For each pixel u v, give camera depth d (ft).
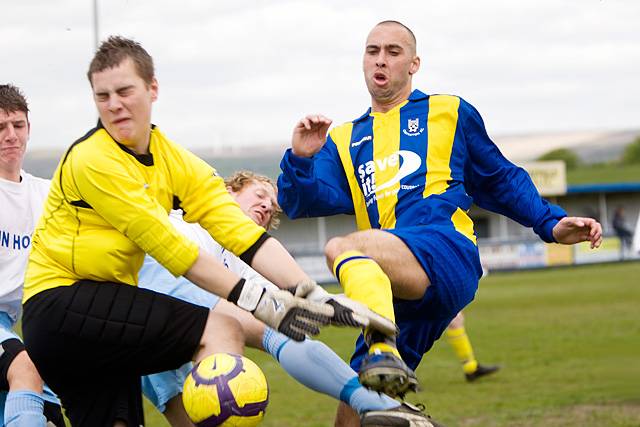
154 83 22.25
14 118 30.78
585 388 56.13
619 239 207.72
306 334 20.66
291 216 28.22
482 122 28.60
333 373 23.58
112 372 22.38
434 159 27.78
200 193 22.81
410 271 25.22
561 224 27.89
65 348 21.88
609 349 73.10
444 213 27.14
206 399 21.50
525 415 48.11
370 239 25.12
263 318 20.93
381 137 28.50
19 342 28.66
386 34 28.48
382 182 28.07
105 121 21.81
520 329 88.69
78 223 21.94
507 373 63.16
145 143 22.24
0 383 28.55
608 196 249.34
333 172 29.07
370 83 28.66
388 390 21.54
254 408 21.75
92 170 21.30
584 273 172.86
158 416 52.49
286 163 26.58
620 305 108.68
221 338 22.34
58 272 22.18
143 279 28.45
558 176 238.89
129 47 21.77
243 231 22.54
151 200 21.65
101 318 21.74
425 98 28.60
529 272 186.80
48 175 176.65
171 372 29.66
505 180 28.73
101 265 21.88
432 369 66.39
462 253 26.23
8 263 30.94
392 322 21.61
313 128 25.93
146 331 21.84
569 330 86.28
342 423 27.30
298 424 47.65
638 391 54.65
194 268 21.43
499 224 238.89
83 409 22.81
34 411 27.12
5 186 30.94
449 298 26.00
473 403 52.26
